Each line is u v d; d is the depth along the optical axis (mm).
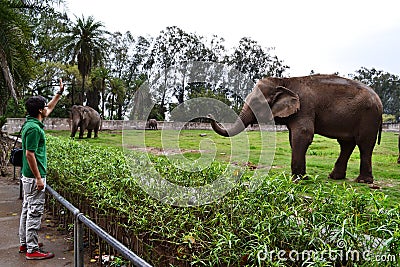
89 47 32469
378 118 8328
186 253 3104
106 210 4316
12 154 4723
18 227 5504
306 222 2875
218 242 2746
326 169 10031
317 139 22641
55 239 5016
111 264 3863
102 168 5160
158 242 3543
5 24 11297
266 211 3133
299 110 8172
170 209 3570
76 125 20703
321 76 8609
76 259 3500
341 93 8273
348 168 10305
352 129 8273
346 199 3139
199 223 3203
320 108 8258
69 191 5379
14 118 24219
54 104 4977
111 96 43188
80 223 3461
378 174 9383
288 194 3352
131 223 3855
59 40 31547
